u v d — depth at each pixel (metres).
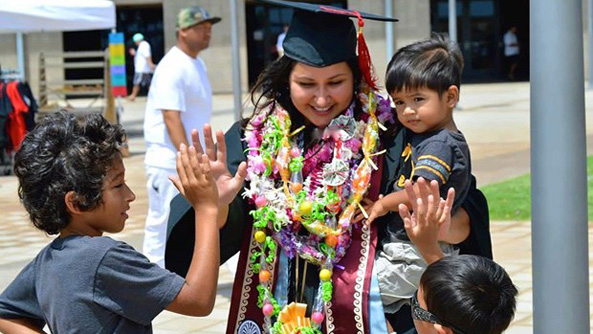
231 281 7.78
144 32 36.59
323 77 3.51
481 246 3.59
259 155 3.58
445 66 3.47
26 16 14.18
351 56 3.52
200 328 6.58
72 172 2.81
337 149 3.54
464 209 3.54
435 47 3.54
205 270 2.89
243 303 3.58
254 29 36.22
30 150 2.85
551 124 2.98
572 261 3.01
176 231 3.45
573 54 2.97
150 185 7.25
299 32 3.52
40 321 3.06
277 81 3.66
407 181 3.18
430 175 3.34
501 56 37.53
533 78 3.02
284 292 3.53
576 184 3.00
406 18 32.69
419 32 32.72
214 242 2.93
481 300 2.66
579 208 3.01
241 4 33.75
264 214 3.49
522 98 26.09
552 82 2.98
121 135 2.95
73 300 2.79
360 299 3.46
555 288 3.02
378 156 3.59
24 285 2.98
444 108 3.50
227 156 3.68
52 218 2.86
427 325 2.79
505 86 32.12
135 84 31.81
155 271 2.87
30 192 2.86
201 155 3.01
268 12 36.12
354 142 3.55
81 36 35.69
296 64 3.55
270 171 3.57
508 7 37.34
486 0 37.47
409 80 3.46
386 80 3.55
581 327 3.04
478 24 37.59
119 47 18.22
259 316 3.56
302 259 3.57
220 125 20.55
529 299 7.08
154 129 7.19
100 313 2.81
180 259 3.50
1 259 9.09
